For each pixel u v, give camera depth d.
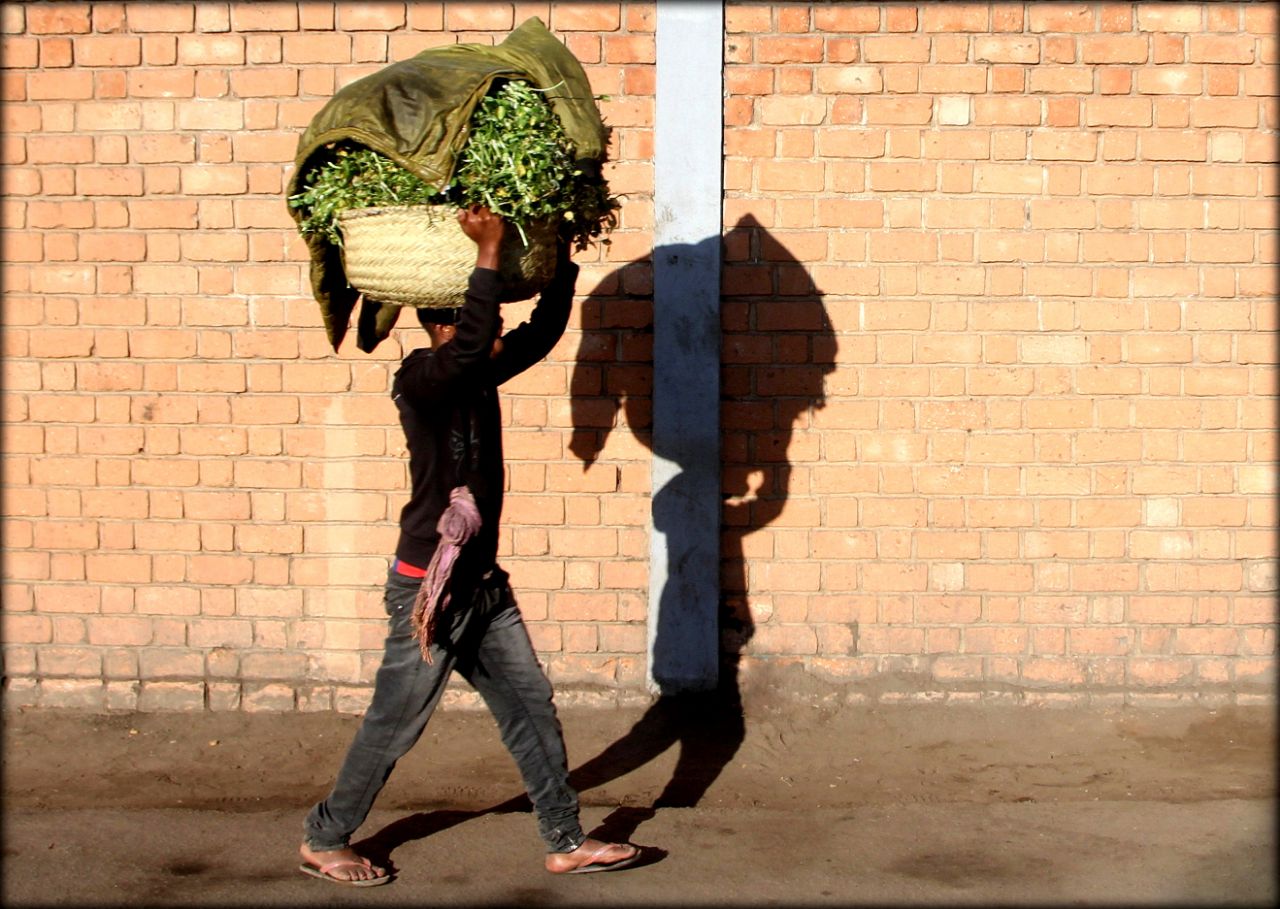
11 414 5.99
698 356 5.86
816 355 5.92
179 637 6.03
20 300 5.98
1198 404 5.95
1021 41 5.85
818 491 5.97
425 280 3.88
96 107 5.93
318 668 6.02
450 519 4.04
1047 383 5.93
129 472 6.00
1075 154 5.88
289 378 5.96
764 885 4.33
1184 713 5.97
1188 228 5.91
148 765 5.61
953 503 5.96
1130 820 4.88
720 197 5.83
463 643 4.27
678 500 5.91
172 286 5.96
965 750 5.73
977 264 5.90
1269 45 5.87
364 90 3.93
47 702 6.03
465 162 3.79
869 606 5.98
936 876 4.40
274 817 4.94
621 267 5.88
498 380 4.30
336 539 5.99
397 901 4.22
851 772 5.53
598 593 5.98
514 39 4.29
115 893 4.27
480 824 4.86
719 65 5.79
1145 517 5.98
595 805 5.16
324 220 4.05
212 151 5.91
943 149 5.87
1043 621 5.98
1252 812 4.96
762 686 5.99
